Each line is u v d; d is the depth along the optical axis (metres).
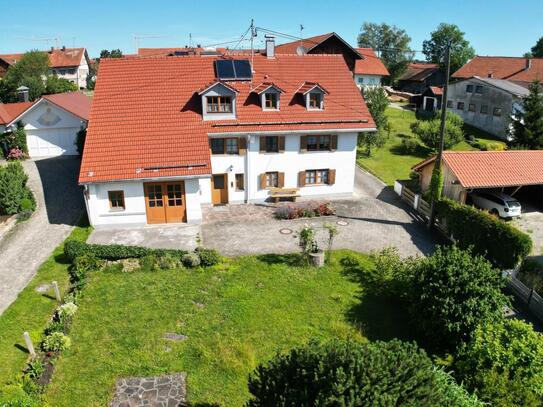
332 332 17.12
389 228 27.41
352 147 30.64
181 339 16.28
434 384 9.74
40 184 33.16
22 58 70.81
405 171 39.44
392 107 65.94
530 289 20.34
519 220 30.16
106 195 25.34
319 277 21.02
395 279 19.72
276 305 18.59
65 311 17.05
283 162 29.88
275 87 28.66
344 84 31.70
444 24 97.44
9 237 24.72
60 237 24.75
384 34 104.25
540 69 62.38
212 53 39.81
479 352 14.07
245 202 30.30
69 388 13.94
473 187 28.73
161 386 14.12
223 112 28.34
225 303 18.55
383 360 9.79
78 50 93.31
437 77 75.56
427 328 16.75
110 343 15.95
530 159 31.25
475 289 16.16
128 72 29.89
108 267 20.95
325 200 31.34
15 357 15.36
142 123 27.53
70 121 40.88
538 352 13.58
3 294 19.36
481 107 54.84
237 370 14.76
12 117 41.50
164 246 23.80
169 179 25.33
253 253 23.09
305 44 51.38
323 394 9.17
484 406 12.81
